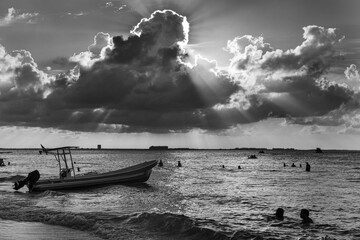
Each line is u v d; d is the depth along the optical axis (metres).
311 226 23.92
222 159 172.88
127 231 19.69
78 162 138.88
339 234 22.28
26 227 20.77
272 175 73.44
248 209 30.28
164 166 108.25
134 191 40.31
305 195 40.72
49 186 37.56
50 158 185.12
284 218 26.28
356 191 45.16
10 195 35.12
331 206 32.88
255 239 19.75
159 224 20.66
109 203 31.16
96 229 20.14
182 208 30.33
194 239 19.06
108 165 115.88
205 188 47.38
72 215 22.44
